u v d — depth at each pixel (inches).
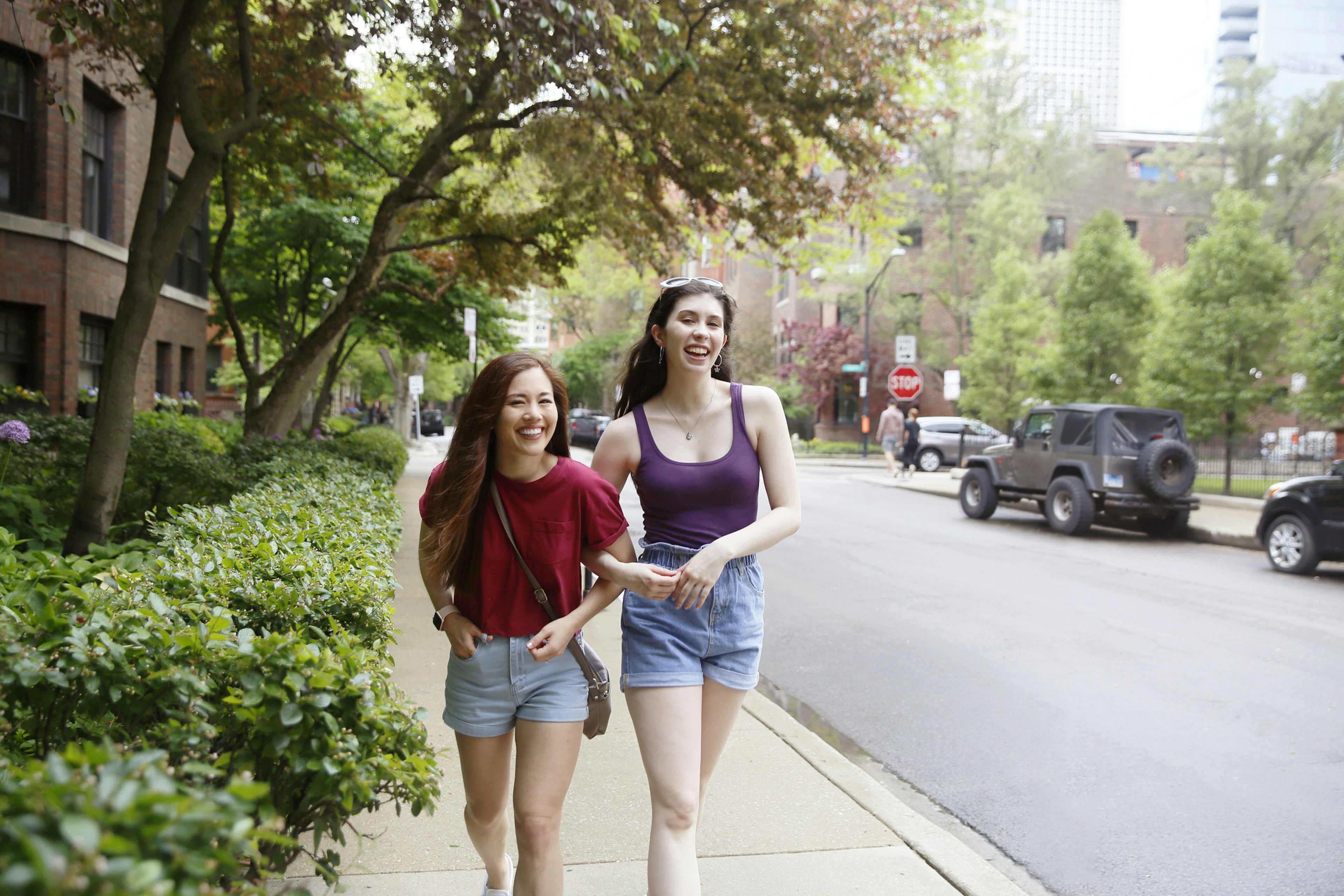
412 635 264.8
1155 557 489.4
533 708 104.0
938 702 233.0
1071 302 866.1
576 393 2460.6
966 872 135.3
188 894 44.9
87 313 522.0
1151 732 210.8
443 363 1791.3
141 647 88.9
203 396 725.9
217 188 715.4
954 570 436.5
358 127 652.7
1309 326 712.4
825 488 912.9
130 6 329.4
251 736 84.8
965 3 503.8
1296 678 254.5
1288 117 1562.5
